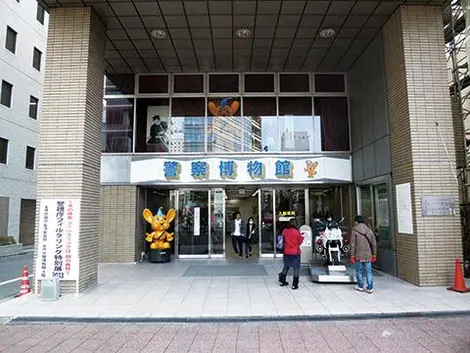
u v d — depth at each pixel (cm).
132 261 1228
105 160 1279
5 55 2016
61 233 839
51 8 905
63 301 750
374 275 984
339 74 1343
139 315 649
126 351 496
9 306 716
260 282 912
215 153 1298
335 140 1313
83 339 547
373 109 1096
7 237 1945
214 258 1346
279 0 884
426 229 855
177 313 657
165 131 1316
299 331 571
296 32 1041
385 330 569
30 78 2259
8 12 2039
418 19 914
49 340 543
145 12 931
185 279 959
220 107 1329
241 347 505
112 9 918
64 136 871
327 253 951
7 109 2036
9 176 2052
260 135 1314
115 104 1327
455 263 835
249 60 1228
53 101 881
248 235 1384
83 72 886
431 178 870
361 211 1230
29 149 2280
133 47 1122
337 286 859
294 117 1327
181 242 1362
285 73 1340
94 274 910
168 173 1265
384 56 1017
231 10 924
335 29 1027
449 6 1163
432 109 891
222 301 734
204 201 1379
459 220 862
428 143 880
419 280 844
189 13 937
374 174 1087
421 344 507
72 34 898
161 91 1330
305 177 1277
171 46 1117
